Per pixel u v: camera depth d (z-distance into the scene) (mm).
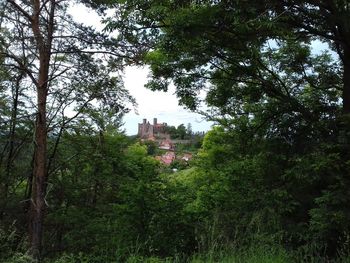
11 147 12812
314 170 9297
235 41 10094
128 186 11648
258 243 7191
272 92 11984
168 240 10555
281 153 11508
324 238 8508
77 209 12516
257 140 12766
